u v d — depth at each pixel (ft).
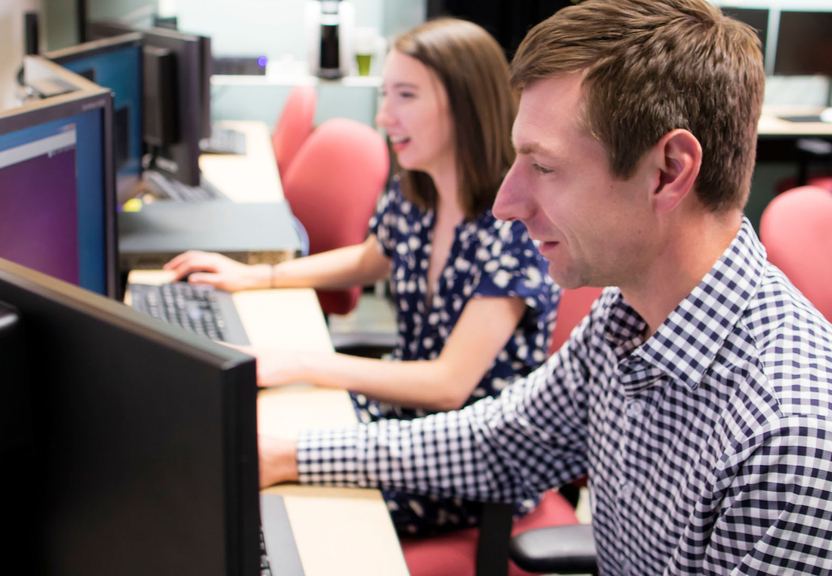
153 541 1.75
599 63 2.40
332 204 7.77
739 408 2.52
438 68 4.38
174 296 5.17
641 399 2.87
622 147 2.41
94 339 1.77
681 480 2.77
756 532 2.41
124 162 6.48
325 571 2.96
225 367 1.56
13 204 3.35
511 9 12.28
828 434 2.32
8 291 1.90
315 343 4.83
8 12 8.81
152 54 6.82
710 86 2.39
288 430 3.86
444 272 4.63
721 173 2.49
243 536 1.64
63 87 4.61
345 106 13.38
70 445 1.87
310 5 11.82
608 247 2.57
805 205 5.11
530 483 3.62
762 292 2.63
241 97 13.37
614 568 3.26
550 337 4.55
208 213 6.72
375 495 3.50
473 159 4.43
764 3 14.34
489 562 3.79
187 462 1.65
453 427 3.61
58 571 1.98
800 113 14.25
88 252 4.11
